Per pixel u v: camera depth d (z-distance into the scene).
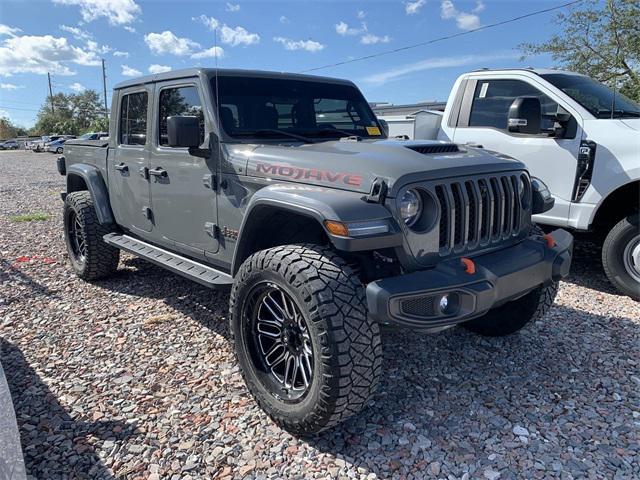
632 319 4.00
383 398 2.86
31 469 2.27
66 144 5.54
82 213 4.73
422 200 2.44
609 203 4.81
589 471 2.26
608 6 10.38
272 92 3.57
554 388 2.97
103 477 2.23
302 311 2.31
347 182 2.47
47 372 3.16
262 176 2.88
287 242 3.04
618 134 4.46
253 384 2.68
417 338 3.64
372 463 2.32
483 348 3.49
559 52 11.41
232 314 2.74
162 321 3.94
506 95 5.26
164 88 3.67
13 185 15.70
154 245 4.18
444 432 2.54
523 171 3.01
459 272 2.36
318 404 2.29
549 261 2.77
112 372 3.15
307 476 2.24
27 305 4.34
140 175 4.00
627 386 2.98
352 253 2.60
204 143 3.29
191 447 2.43
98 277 4.93
